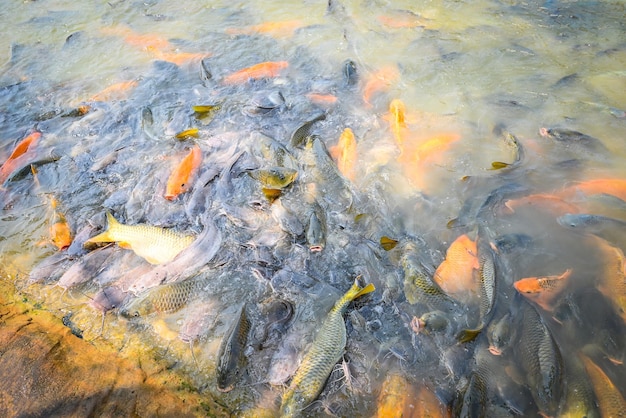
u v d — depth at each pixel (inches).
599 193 80.2
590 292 66.3
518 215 78.1
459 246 72.3
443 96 104.7
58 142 98.2
